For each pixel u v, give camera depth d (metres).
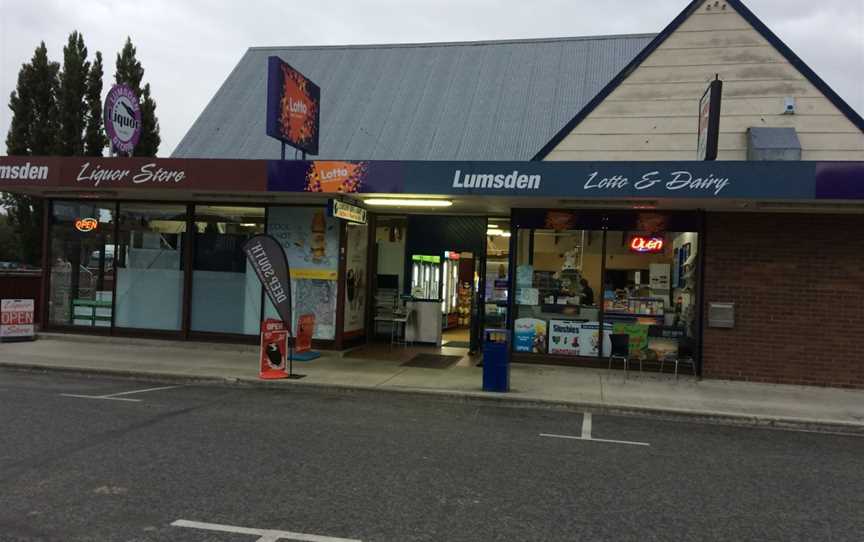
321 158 20.52
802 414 9.32
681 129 12.46
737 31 12.30
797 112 11.96
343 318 13.68
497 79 22.55
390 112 21.98
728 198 10.16
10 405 8.39
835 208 11.04
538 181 10.80
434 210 14.48
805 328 11.52
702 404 9.80
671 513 5.21
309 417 8.35
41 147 29.83
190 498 5.13
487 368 10.30
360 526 4.68
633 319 12.46
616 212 12.55
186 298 14.09
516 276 12.94
